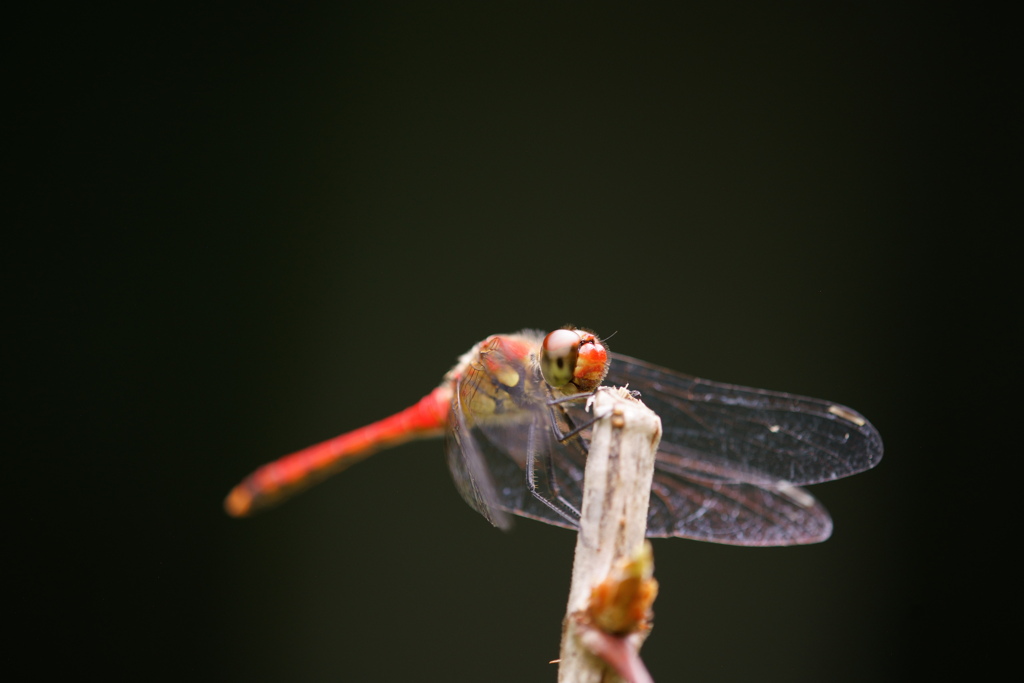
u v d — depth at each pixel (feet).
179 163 1.74
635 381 1.65
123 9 1.74
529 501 1.63
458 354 1.74
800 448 1.63
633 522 1.53
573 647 1.52
